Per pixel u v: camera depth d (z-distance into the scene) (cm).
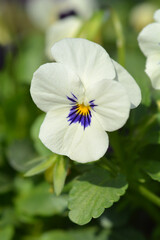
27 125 28
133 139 20
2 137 27
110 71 17
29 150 25
